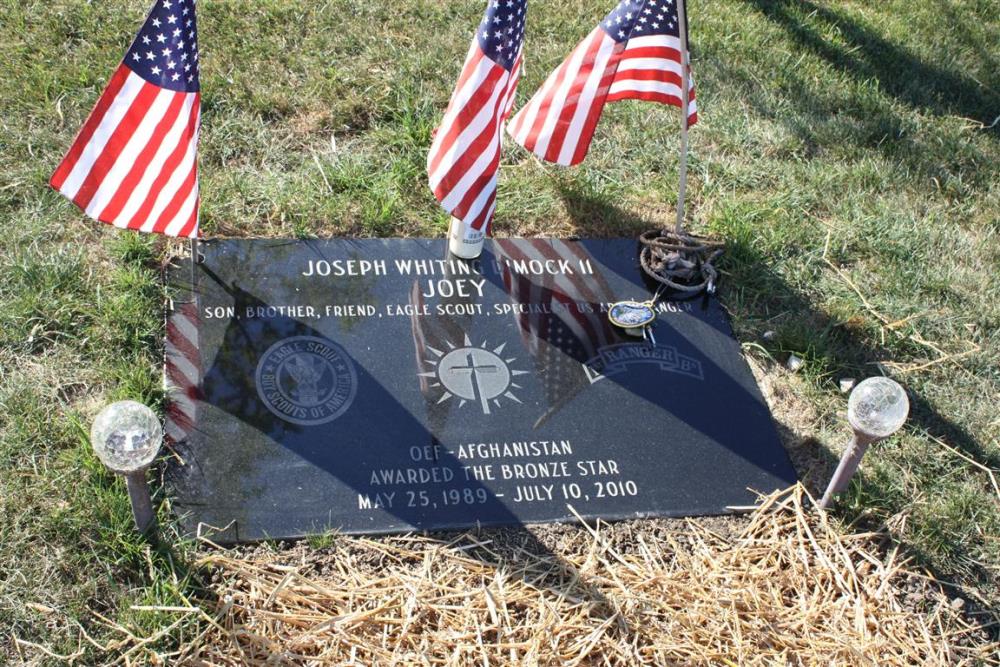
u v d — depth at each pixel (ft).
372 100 7.44
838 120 8.11
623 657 5.18
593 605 5.30
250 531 5.33
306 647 5.07
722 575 5.49
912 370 6.55
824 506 5.82
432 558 5.38
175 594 5.11
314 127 7.23
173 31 5.52
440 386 5.91
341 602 5.21
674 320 6.45
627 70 6.47
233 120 7.13
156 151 5.69
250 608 5.12
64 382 5.75
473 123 5.89
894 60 8.91
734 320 6.61
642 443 5.89
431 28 8.11
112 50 7.44
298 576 5.21
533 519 5.57
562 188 7.08
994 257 7.30
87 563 5.19
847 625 5.40
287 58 7.63
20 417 5.57
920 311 6.84
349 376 5.87
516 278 6.46
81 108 7.03
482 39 5.78
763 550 5.61
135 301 6.04
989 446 6.26
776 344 6.53
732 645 5.28
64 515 5.28
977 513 5.96
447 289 6.33
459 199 6.02
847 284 6.93
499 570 5.37
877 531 5.80
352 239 6.48
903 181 7.71
